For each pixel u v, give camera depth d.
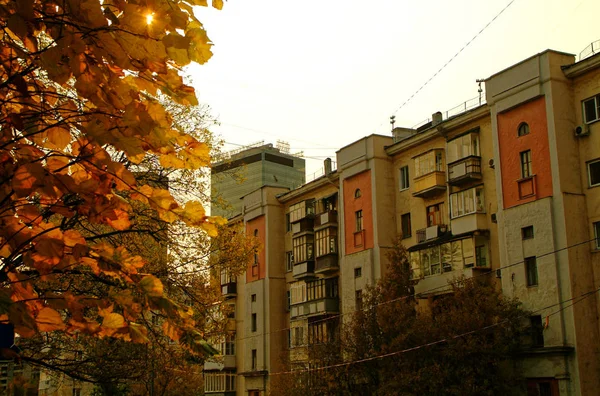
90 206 3.58
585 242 25.47
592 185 26.00
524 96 27.42
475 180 30.41
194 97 3.67
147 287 3.74
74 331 3.77
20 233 3.50
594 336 24.77
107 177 3.63
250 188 83.44
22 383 18.95
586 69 26.12
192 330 3.84
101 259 3.73
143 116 3.44
